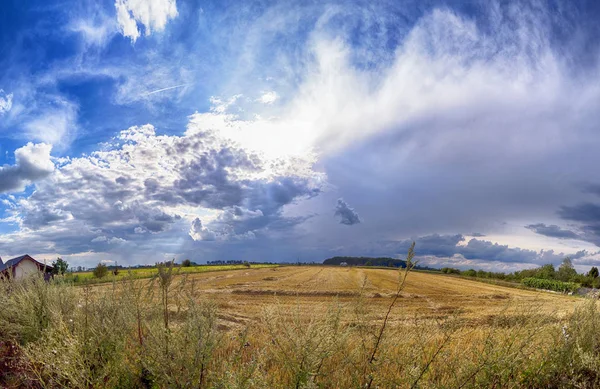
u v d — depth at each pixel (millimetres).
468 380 3783
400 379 3660
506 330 4426
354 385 3656
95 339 4020
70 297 5863
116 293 5031
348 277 50625
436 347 4195
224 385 3119
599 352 4715
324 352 3459
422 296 28188
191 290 3830
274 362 4246
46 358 3678
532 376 4332
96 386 3672
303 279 45719
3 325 5641
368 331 4027
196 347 3201
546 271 48719
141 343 3922
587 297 5418
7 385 4227
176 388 3180
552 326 4770
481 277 69688
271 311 4094
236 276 50844
